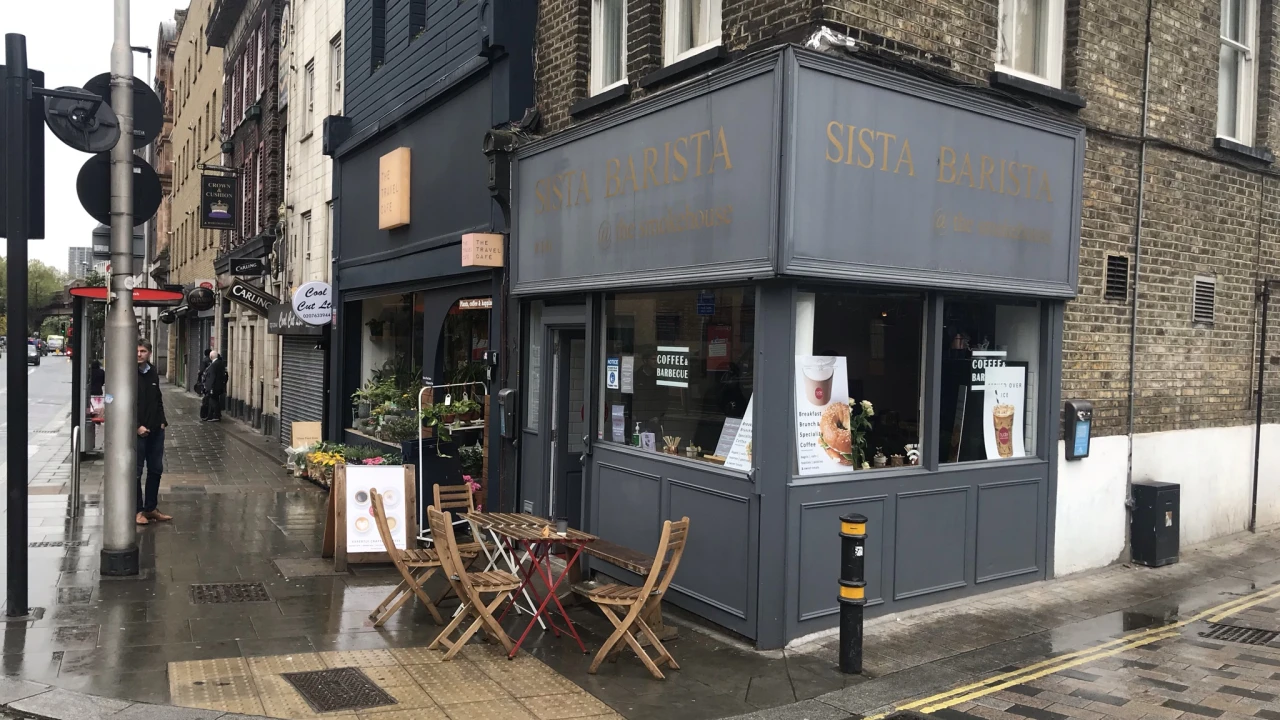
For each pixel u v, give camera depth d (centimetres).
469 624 646
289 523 990
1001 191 709
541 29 888
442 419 960
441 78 1045
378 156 1275
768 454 600
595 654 593
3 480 1264
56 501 1077
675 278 663
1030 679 556
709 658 586
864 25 621
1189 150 896
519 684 533
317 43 1683
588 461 801
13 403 617
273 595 706
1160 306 886
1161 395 895
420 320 1303
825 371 637
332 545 827
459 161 1005
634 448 750
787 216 572
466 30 981
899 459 686
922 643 617
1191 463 930
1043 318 784
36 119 625
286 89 1942
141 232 771
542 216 837
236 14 2602
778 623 603
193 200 3550
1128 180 846
